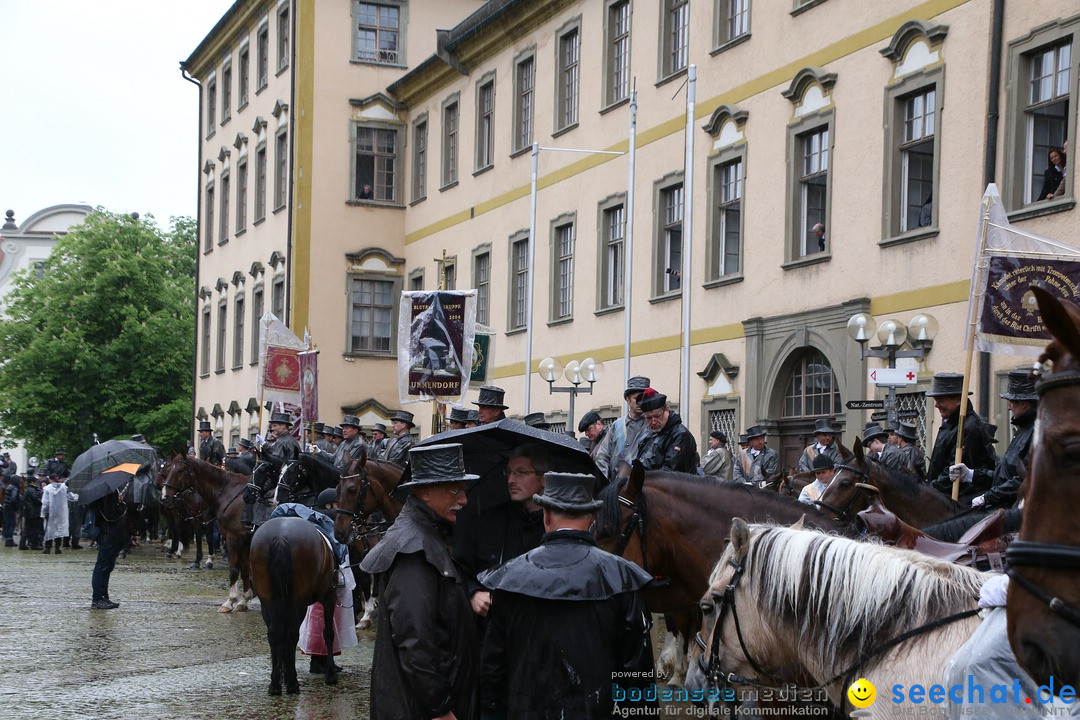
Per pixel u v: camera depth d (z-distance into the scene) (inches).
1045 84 631.8
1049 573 133.3
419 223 1481.3
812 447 621.3
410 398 669.3
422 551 222.4
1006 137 644.7
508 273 1242.6
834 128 778.2
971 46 669.9
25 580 948.6
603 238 1067.9
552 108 1163.9
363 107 1520.7
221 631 640.4
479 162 1327.5
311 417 852.0
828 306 770.8
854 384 740.0
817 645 188.9
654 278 983.0
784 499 296.8
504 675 206.8
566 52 1157.1
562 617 201.9
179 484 806.5
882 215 731.4
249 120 1734.7
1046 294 131.4
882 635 183.3
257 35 1712.6
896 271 718.5
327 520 500.7
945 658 175.0
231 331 1792.6
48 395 1989.4
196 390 1969.7
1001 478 327.9
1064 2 612.7
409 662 214.8
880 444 565.3
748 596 197.0
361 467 588.4
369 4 1541.6
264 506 687.7
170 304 2071.9
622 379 1026.1
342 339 1503.4
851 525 283.0
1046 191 622.5
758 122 858.1
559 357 1133.1
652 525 299.1
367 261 1513.3
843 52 773.9
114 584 918.4
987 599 167.3
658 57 991.0
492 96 1301.7
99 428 2034.9
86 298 2006.6
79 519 1341.0
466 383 672.4
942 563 187.3
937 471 413.4
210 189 1935.3
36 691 460.8
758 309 848.9
